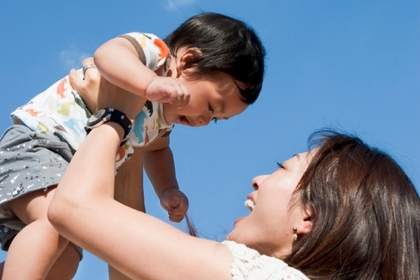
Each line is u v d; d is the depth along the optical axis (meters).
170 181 2.96
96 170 1.82
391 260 1.78
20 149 2.30
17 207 2.22
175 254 1.68
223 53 2.78
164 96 2.10
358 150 2.01
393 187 1.90
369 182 1.89
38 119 2.38
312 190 1.91
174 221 2.90
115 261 1.70
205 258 1.69
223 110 2.83
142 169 2.68
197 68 2.73
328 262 1.78
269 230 1.93
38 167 2.24
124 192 2.61
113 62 2.19
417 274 1.78
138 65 2.18
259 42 2.99
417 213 1.88
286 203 1.93
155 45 2.47
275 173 2.05
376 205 1.84
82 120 2.41
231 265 1.69
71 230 1.73
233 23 2.93
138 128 2.52
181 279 1.67
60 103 2.44
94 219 1.71
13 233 2.35
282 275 1.70
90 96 2.40
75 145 2.38
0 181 2.25
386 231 1.80
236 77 2.79
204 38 2.80
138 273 1.68
